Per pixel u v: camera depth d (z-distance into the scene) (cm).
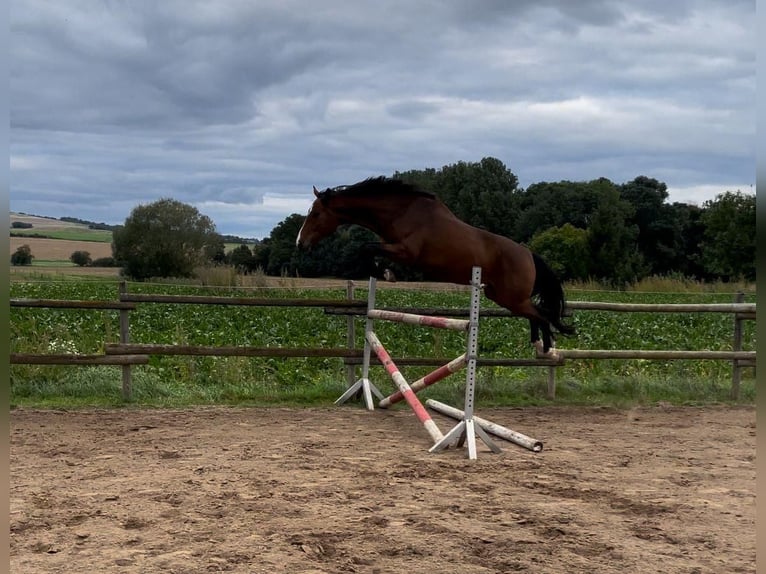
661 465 520
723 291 2283
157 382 798
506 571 311
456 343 1151
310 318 1431
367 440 599
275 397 791
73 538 345
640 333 1344
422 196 675
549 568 314
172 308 1609
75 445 559
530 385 841
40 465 492
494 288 708
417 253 664
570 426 683
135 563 313
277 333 1235
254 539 344
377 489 439
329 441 590
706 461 534
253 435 609
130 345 748
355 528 362
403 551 331
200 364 914
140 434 605
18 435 593
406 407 771
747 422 710
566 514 394
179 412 712
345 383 828
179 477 461
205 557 321
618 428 674
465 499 421
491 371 930
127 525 365
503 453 559
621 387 858
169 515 381
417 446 580
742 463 528
